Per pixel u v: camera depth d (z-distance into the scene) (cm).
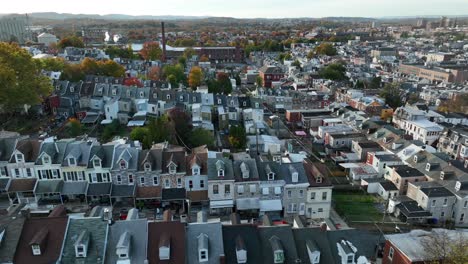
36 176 6519
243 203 6356
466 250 4319
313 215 6719
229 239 4525
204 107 11625
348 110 12544
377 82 17462
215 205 6334
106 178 6581
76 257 4141
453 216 6881
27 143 6662
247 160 6662
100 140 9925
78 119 11494
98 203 6581
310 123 11869
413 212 6725
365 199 7594
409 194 7375
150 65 19212
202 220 5009
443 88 16188
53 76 13925
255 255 4412
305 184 6488
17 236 4216
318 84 17388
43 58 14825
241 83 19238
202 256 4284
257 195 6456
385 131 9862
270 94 14538
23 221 4378
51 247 4188
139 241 4347
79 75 14388
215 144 9831
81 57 18750
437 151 9419
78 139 7906
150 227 4466
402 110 11900
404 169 7806
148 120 10812
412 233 5188
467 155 9206
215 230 4522
